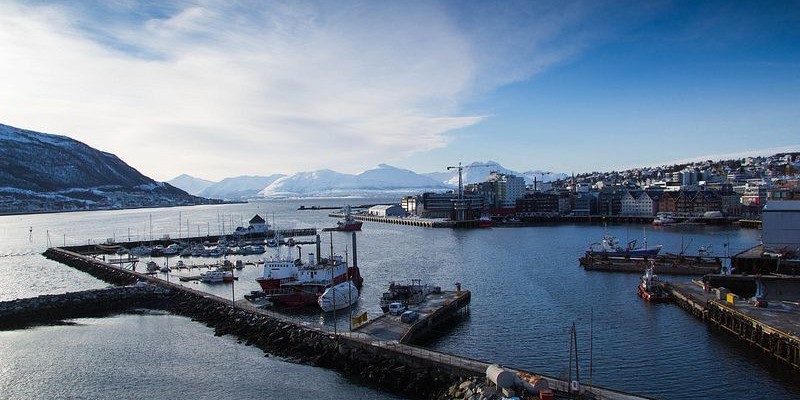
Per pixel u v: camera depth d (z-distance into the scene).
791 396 61.69
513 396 53.34
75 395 66.81
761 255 118.31
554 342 81.38
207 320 100.62
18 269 172.50
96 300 113.75
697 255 164.88
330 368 73.81
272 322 89.88
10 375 73.50
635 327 88.31
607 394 54.62
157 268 164.75
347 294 107.25
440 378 63.84
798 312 82.75
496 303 106.00
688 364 71.62
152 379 71.38
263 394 65.94
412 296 99.19
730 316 84.12
